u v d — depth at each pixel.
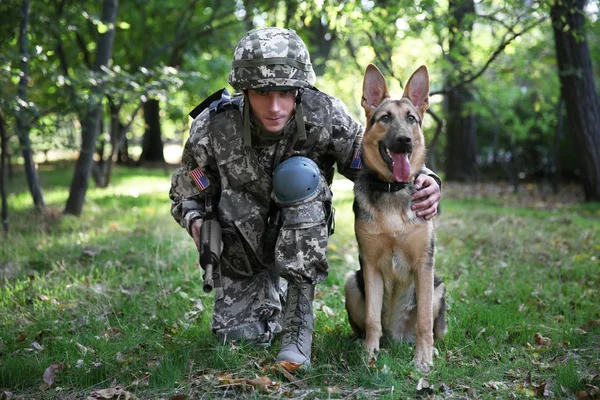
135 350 3.59
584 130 12.23
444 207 10.79
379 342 3.85
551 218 9.48
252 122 3.35
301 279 3.36
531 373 3.26
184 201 3.65
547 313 4.46
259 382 3.00
